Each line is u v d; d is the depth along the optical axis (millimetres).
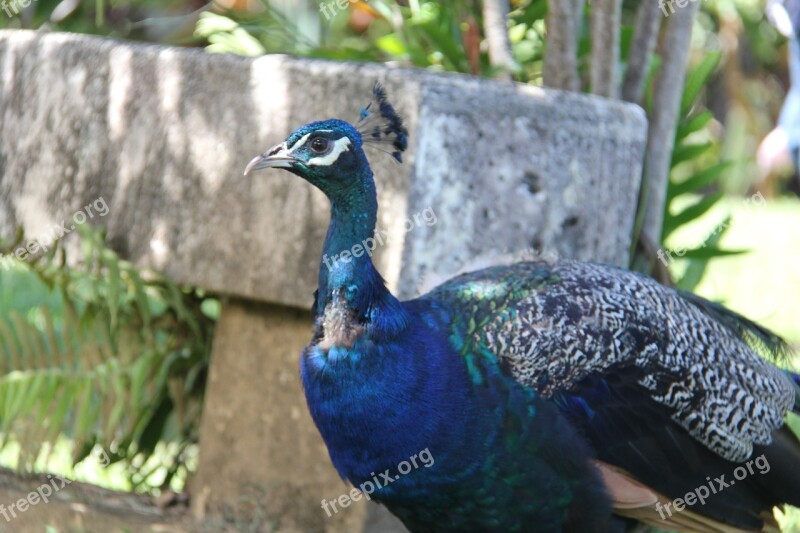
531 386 4977
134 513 6406
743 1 18109
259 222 5898
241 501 6246
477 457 4895
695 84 7426
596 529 5102
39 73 6672
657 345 5199
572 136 5918
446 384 4871
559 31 6668
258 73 5898
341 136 4855
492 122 5641
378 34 8977
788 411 5762
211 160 6027
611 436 5117
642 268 6816
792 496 5520
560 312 5090
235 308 6305
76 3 8953
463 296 5137
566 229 5965
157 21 8867
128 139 6293
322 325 4918
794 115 15477
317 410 4934
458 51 6918
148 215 6227
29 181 6688
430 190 5520
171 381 6836
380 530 5934
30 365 6691
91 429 6949
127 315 6738
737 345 5539
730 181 18766
